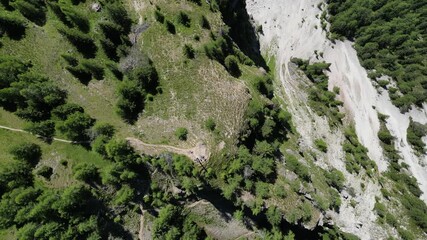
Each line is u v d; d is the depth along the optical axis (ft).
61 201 164.55
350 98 339.36
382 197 291.38
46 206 160.86
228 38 248.32
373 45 349.82
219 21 239.50
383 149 329.11
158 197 189.26
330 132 294.66
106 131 183.93
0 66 167.84
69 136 176.76
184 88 204.64
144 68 195.00
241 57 256.73
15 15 190.49
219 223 212.23
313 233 241.35
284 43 338.75
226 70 225.97
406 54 360.48
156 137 191.01
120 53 201.67
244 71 243.60
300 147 258.98
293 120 276.41
